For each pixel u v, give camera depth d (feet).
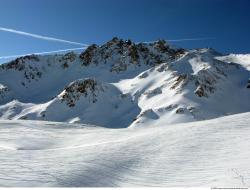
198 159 70.49
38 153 80.53
